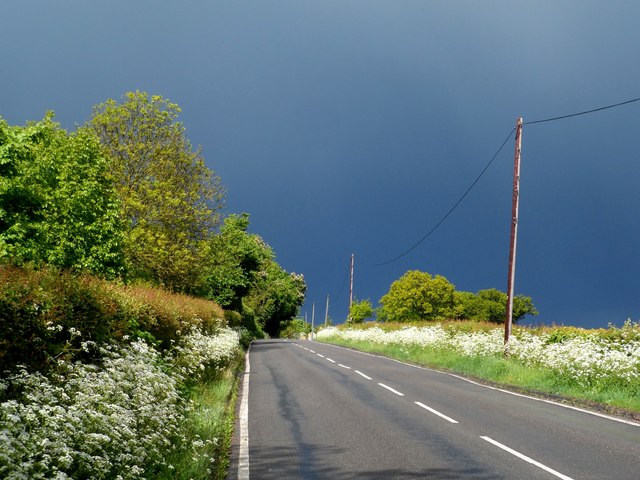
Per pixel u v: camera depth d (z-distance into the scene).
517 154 21.14
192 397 10.51
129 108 26.55
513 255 20.89
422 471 6.89
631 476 6.58
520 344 19.16
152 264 24.89
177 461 6.41
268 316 78.00
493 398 13.23
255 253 44.03
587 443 8.37
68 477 4.38
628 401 11.50
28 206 17.62
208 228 27.94
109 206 20.12
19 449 4.13
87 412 5.20
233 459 7.58
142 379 7.27
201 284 31.69
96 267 18.48
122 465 5.32
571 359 14.91
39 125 18.88
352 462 7.37
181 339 12.66
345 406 11.97
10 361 5.51
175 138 26.95
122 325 8.66
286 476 6.75
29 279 6.36
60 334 6.64
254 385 15.64
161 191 25.70
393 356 27.94
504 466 7.08
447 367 21.06
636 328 19.00
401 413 11.09
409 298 71.19
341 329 60.66
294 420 10.38
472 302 102.62
